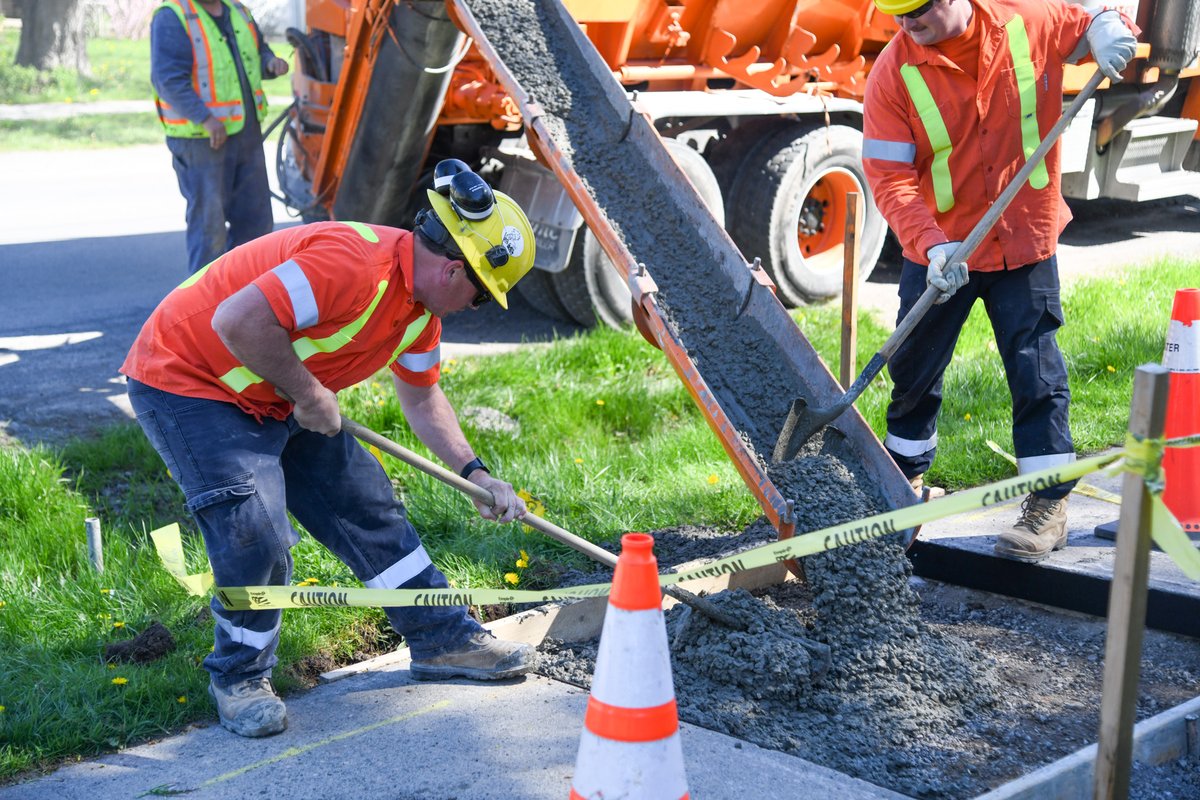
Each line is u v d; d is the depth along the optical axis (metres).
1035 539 4.11
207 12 6.89
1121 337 6.81
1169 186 10.00
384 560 3.46
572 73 5.21
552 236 7.04
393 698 3.45
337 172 7.25
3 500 4.75
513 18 5.29
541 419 5.86
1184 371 4.30
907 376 4.26
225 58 6.93
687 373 3.85
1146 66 9.52
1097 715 3.37
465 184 2.99
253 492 3.09
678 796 2.28
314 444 3.34
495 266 3.04
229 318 2.85
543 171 7.10
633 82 7.51
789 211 7.98
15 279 8.94
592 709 2.27
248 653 3.29
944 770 3.07
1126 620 2.09
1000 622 4.07
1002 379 6.23
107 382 6.61
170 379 3.07
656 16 7.31
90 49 24.20
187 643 3.77
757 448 3.97
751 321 4.32
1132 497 2.06
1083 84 9.23
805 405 3.90
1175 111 10.48
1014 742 3.22
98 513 4.88
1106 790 2.16
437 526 4.67
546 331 7.88
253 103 7.17
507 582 4.25
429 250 3.06
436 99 6.52
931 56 3.86
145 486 5.15
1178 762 3.04
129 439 5.52
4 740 3.18
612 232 4.29
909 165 4.01
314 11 7.48
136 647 3.70
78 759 3.15
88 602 4.00
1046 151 3.76
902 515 2.52
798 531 3.64
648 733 2.23
